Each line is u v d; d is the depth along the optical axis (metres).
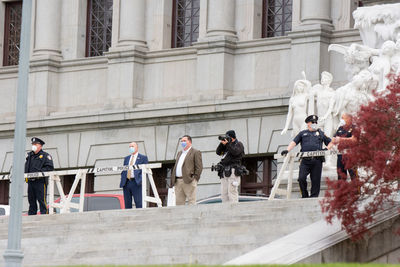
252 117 71.44
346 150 42.19
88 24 81.06
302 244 39.75
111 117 76.69
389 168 41.03
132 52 76.62
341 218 40.78
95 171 53.78
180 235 44.72
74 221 49.56
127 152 76.44
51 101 80.50
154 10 77.56
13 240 40.72
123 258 42.97
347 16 70.00
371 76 56.56
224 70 73.00
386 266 34.50
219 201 54.62
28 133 80.56
